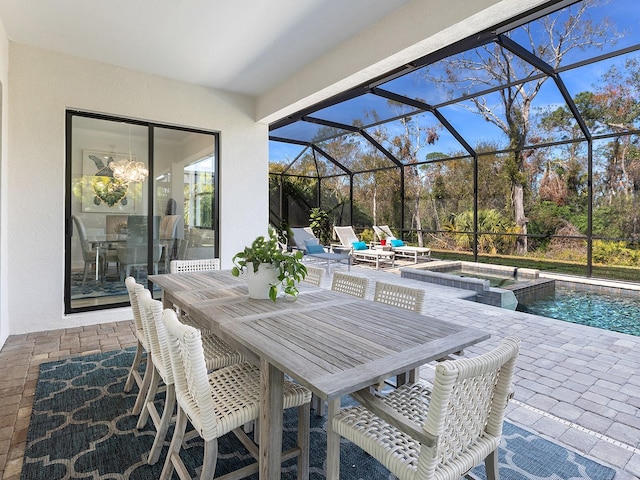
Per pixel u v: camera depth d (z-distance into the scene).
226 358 2.07
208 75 4.52
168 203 4.74
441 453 1.15
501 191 8.24
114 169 4.35
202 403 1.36
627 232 6.52
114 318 4.27
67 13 3.15
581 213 7.11
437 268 8.05
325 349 1.39
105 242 4.32
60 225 3.93
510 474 1.72
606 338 3.61
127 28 3.40
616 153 6.60
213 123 4.95
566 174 7.26
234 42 3.68
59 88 3.88
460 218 8.89
